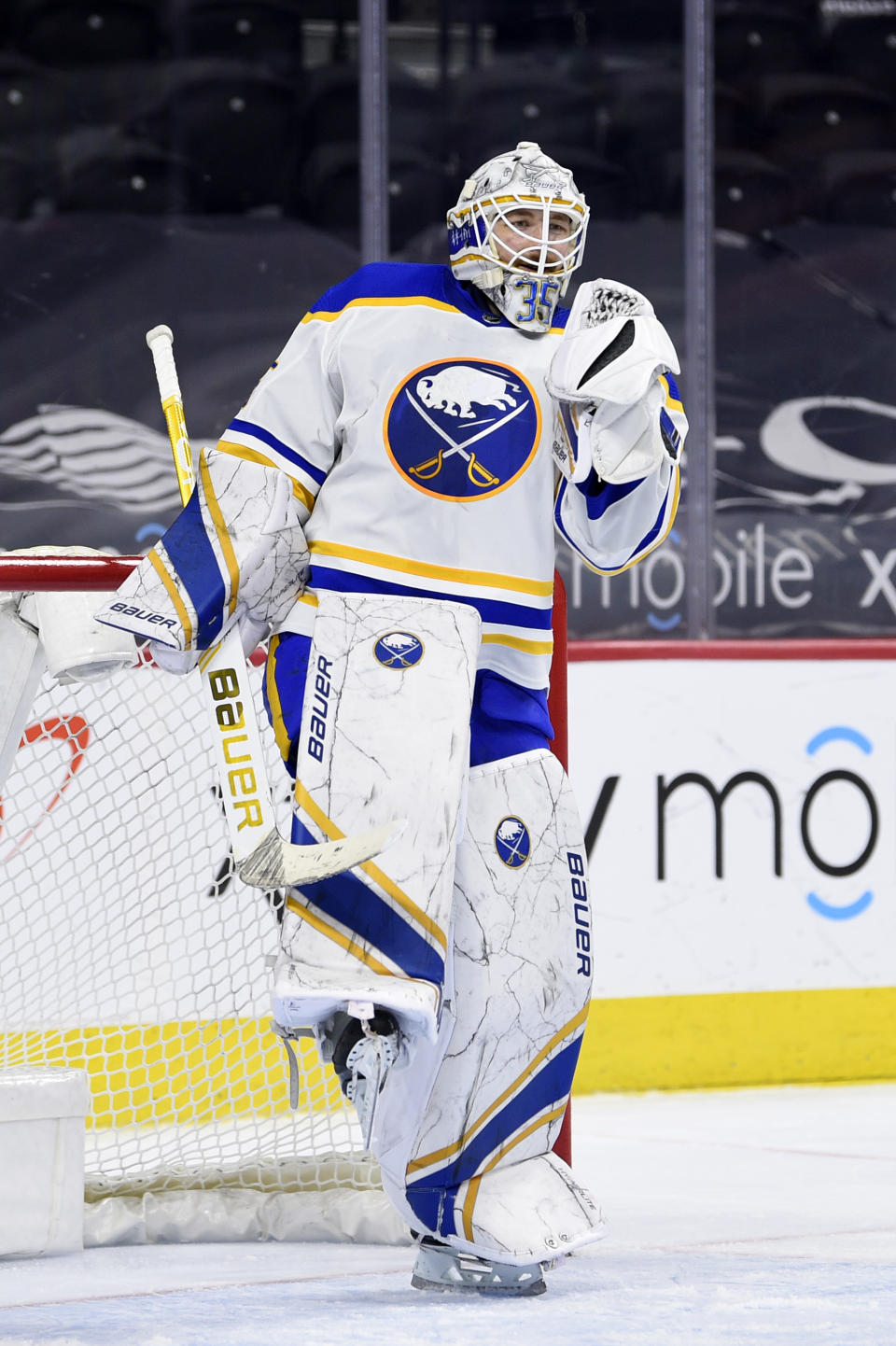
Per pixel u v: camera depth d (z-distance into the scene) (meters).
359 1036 6.64
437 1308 7.42
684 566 22.22
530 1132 7.50
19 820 13.14
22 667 9.53
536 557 7.62
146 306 26.09
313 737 7.05
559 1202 7.50
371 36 21.83
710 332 21.00
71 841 12.52
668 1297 7.61
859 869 18.14
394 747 6.99
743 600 23.61
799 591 23.78
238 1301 7.82
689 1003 17.55
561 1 27.69
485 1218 7.36
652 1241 9.55
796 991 17.91
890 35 28.17
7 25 26.67
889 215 27.28
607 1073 17.28
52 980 13.16
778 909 17.84
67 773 13.23
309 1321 7.19
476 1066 7.32
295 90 27.31
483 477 7.45
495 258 7.55
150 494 25.27
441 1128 7.34
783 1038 17.86
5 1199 9.27
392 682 7.09
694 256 21.09
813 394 25.80
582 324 7.27
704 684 17.66
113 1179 10.40
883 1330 6.80
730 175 27.16
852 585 23.92
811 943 17.95
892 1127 15.12
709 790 17.66
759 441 25.27
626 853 17.41
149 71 27.05
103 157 26.70
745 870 17.75
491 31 27.66
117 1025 12.66
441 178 27.67
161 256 26.31
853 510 24.73
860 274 26.73
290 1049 6.84
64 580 9.02
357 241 27.16
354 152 27.33
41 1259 9.38
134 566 9.08
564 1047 7.57
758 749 17.83
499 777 7.50
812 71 27.77
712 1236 9.77
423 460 7.41
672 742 17.58
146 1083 12.19
